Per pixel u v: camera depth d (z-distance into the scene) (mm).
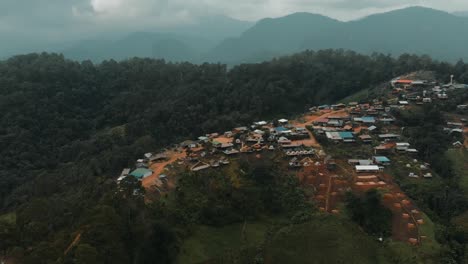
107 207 73500
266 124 147250
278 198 92188
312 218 84688
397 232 80000
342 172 102562
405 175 103375
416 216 85000
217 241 80375
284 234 80500
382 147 115125
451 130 128500
